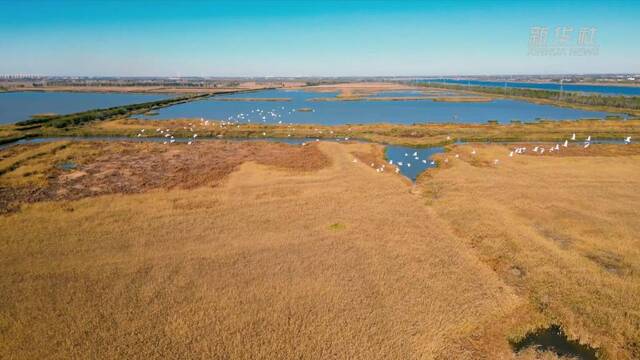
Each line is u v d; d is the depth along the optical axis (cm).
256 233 2995
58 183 4175
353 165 4806
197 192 3866
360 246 2795
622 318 2028
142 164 4981
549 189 3906
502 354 1833
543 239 2859
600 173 4422
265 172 4550
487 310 2116
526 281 2364
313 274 2448
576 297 2198
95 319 2031
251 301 2192
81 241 2842
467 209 3406
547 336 1956
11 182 4159
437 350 1841
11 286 2295
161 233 2978
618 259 2595
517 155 5322
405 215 3325
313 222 3183
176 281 2372
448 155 5416
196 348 1847
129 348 1841
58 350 1822
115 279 2388
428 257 2647
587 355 1842
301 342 1884
